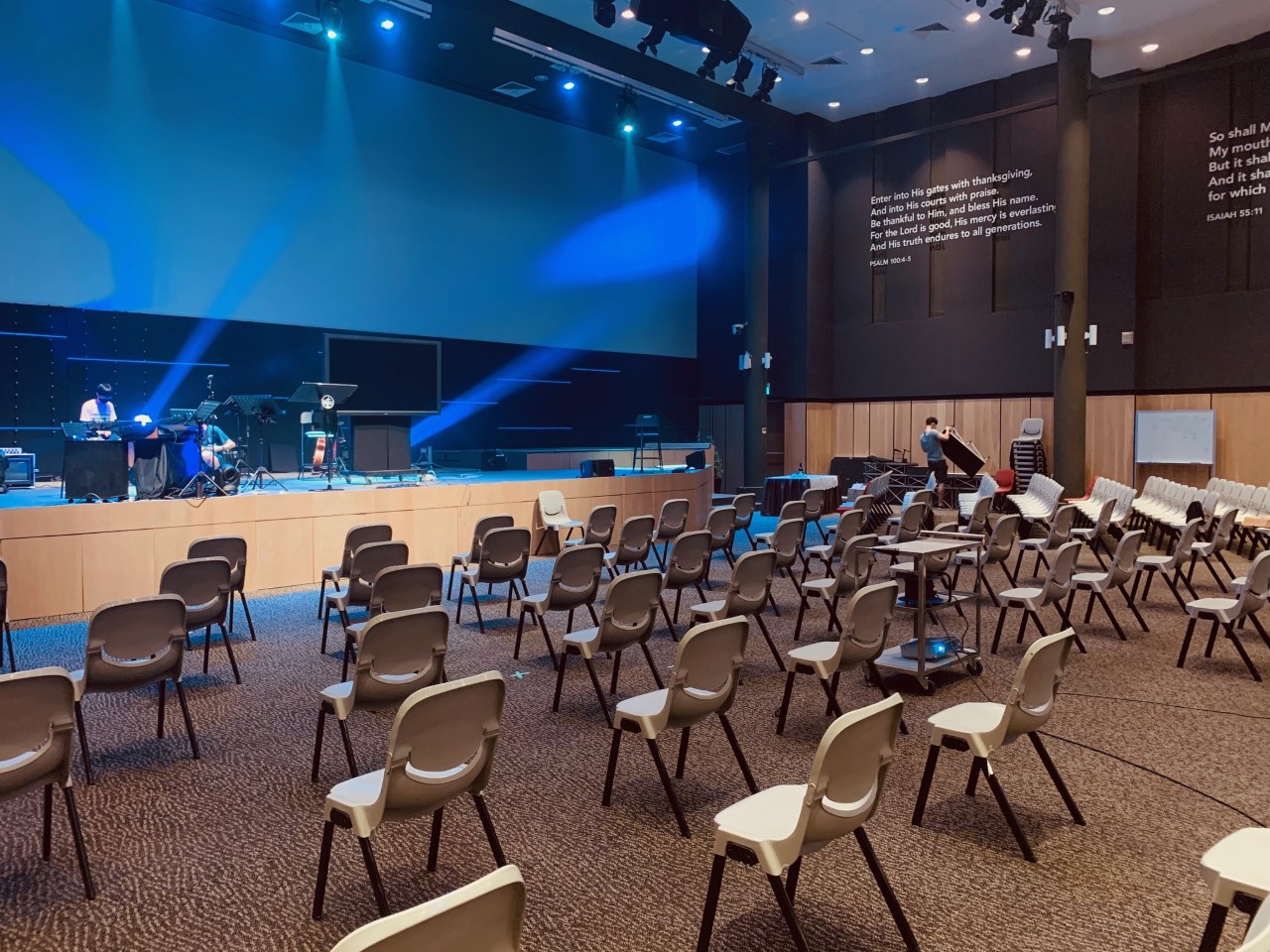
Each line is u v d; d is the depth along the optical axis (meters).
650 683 5.32
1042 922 2.72
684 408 18.69
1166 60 12.81
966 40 12.75
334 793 2.72
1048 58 13.52
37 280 10.33
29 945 2.65
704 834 3.34
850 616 4.15
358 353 9.97
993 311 14.83
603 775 3.92
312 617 7.24
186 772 3.99
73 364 10.67
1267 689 5.09
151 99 11.07
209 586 5.23
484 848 3.24
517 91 14.18
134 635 3.95
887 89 14.91
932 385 15.55
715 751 4.20
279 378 12.42
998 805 3.42
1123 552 6.21
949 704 4.86
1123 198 13.24
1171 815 3.46
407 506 9.23
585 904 2.85
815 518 9.95
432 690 2.64
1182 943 2.60
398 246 13.64
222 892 2.95
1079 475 12.29
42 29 10.22
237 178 11.86
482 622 6.73
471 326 14.71
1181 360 12.94
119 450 7.84
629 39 12.09
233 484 8.65
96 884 3.01
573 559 5.52
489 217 14.87
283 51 12.23
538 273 15.69
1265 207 12.17
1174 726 4.48
